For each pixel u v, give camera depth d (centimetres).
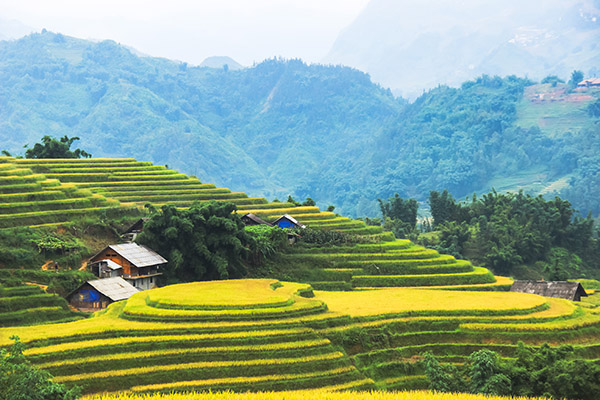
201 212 10112
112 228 10488
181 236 9769
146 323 6731
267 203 14188
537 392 5362
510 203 19962
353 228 13112
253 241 10344
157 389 5584
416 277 10706
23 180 11300
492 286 10725
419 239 17250
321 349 6512
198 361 6075
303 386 5994
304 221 13100
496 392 5175
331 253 11338
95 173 13375
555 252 16062
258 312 6994
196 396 4597
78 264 9262
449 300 8662
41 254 9094
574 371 5309
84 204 11038
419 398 4722
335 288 10181
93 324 6706
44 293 8019
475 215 19838
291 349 6381
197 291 7925
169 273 9569
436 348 7238
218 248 10031
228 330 6619
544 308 8475
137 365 5912
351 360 6719
